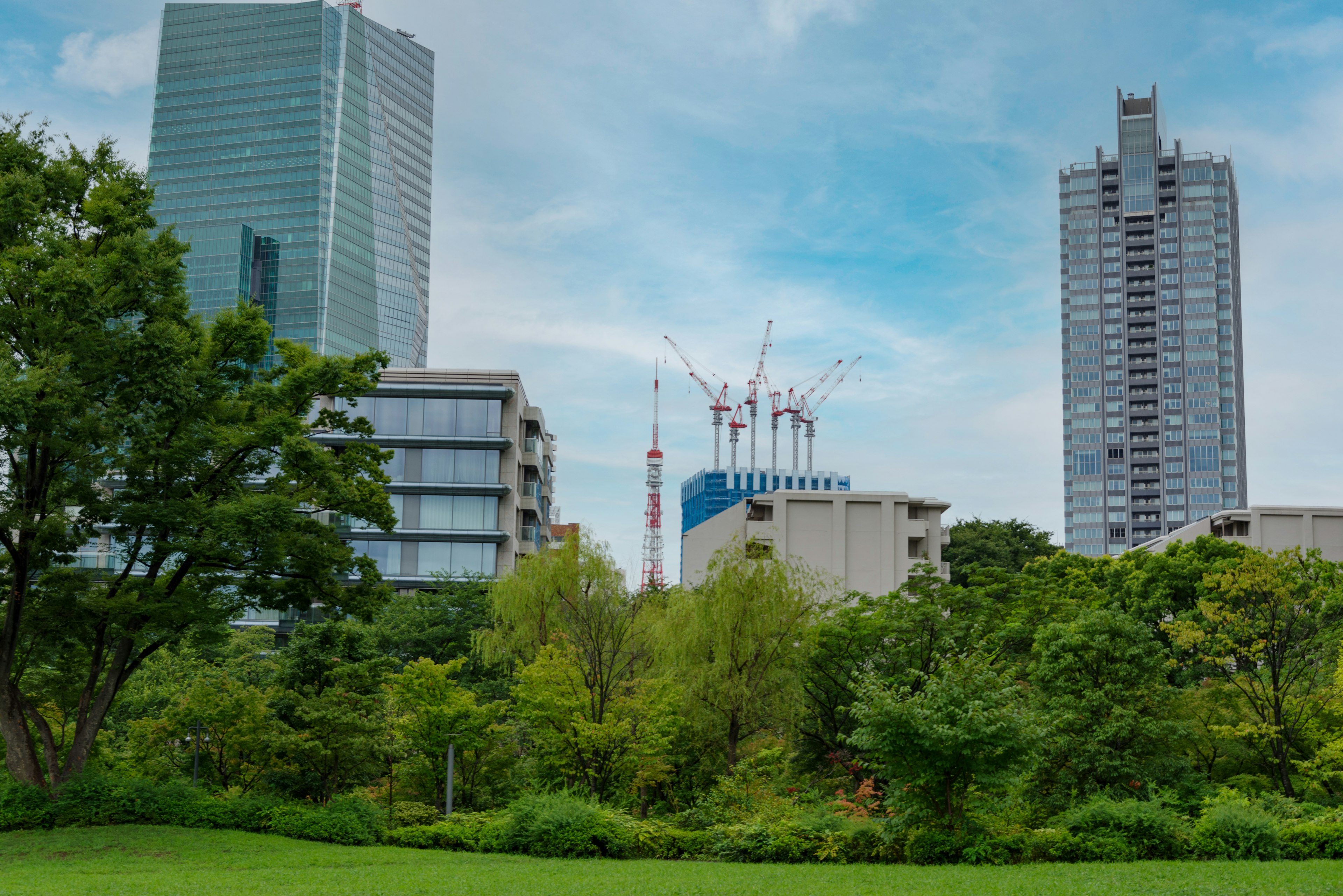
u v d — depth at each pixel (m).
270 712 39.97
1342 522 96.44
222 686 42.09
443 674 38.78
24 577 34.84
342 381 39.19
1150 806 31.00
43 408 30.97
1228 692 42.56
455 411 82.00
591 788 38.53
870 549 91.31
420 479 81.12
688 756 42.28
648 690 39.88
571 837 31.97
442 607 61.78
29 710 36.22
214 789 40.59
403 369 83.31
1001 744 28.59
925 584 48.56
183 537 35.25
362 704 38.56
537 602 43.62
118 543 38.81
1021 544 99.50
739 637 42.03
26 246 34.00
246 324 38.25
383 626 58.59
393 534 80.69
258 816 34.94
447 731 38.31
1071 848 29.56
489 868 28.12
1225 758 43.19
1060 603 49.97
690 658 42.22
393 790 40.88
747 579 42.94
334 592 39.34
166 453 35.38
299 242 197.25
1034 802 35.12
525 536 84.38
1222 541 64.19
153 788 36.09
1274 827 30.11
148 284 35.47
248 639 63.59
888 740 29.59
